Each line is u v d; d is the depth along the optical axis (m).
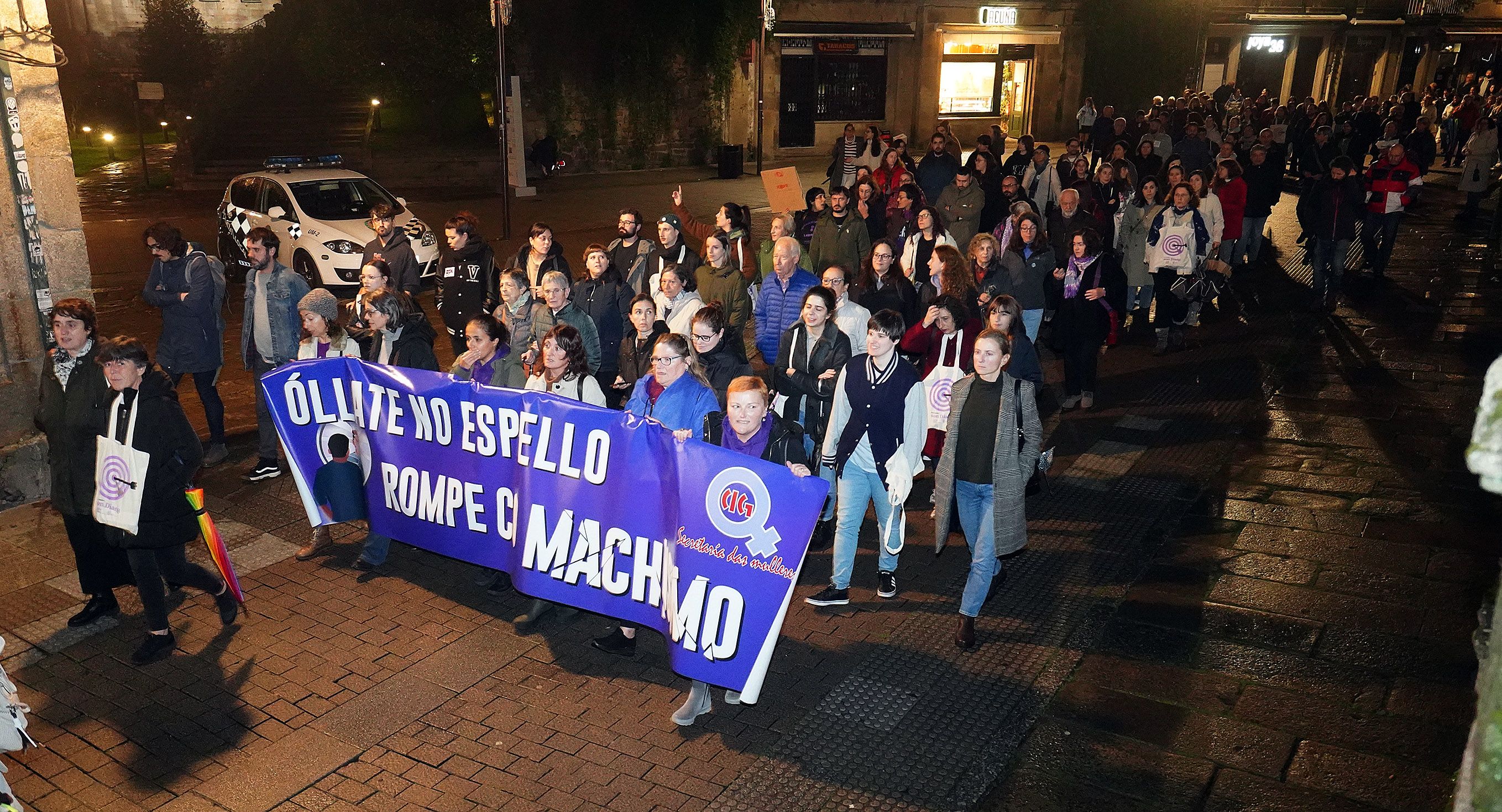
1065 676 5.75
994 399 5.80
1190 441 9.30
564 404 5.86
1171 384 10.94
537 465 6.00
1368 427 9.52
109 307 14.16
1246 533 7.45
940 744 5.17
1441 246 17.98
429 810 4.67
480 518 6.39
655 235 20.09
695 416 5.89
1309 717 5.33
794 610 6.50
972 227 12.48
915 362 8.99
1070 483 8.42
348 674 5.78
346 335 7.38
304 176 16.02
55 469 5.96
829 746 5.15
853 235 10.70
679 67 30.78
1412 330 12.75
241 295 15.63
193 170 26.92
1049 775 4.93
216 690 5.63
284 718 5.37
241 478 8.50
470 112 29.78
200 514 5.80
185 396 10.65
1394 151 15.20
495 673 5.79
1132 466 8.75
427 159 26.84
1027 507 7.97
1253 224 16.44
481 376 7.00
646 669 5.86
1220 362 11.70
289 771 4.95
